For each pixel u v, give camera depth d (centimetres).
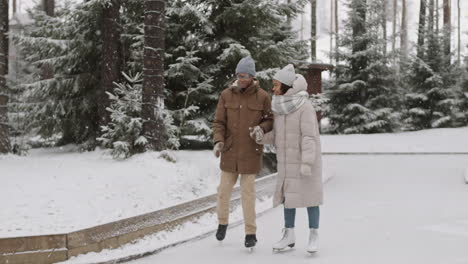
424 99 2400
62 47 1075
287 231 448
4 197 524
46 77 1274
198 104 1101
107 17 1024
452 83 2519
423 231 519
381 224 559
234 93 476
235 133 468
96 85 1123
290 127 440
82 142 1154
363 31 2456
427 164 1270
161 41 792
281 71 441
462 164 1255
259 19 1050
